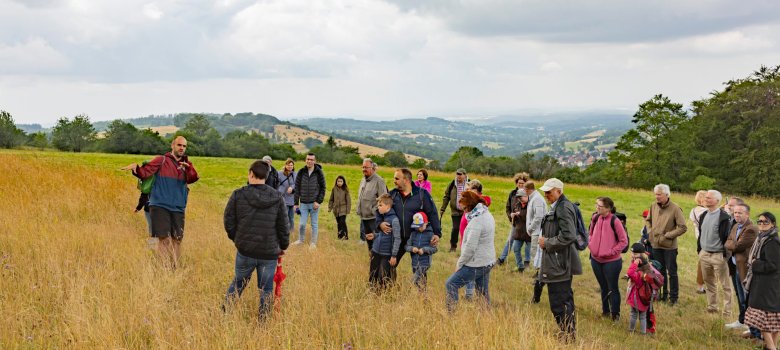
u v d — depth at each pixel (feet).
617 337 21.71
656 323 24.31
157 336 15.71
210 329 16.37
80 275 20.56
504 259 34.27
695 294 30.22
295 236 39.04
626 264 37.73
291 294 20.54
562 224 19.36
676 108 177.99
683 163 177.27
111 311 17.38
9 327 16.07
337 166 151.33
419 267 22.62
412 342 16.97
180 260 26.30
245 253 18.04
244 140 342.64
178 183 25.18
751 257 20.40
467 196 20.70
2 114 248.73
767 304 19.80
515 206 32.50
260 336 16.07
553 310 19.84
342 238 39.37
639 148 180.24
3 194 39.09
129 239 29.30
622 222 24.67
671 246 27.37
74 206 37.73
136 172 24.16
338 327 17.54
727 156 175.42
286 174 38.32
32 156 104.12
